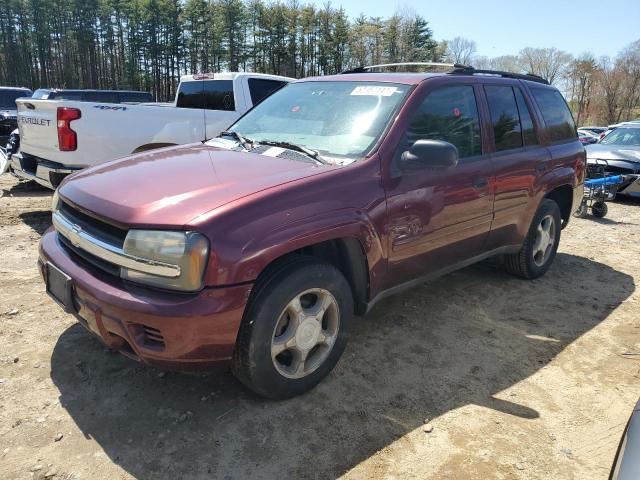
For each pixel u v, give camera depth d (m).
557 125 4.91
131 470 2.29
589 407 2.96
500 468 2.44
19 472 2.24
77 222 2.77
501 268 5.27
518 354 3.55
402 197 3.14
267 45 69.06
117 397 2.80
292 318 2.69
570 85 77.94
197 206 2.41
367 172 2.97
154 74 68.94
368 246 2.95
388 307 4.20
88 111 5.73
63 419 2.60
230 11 66.38
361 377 3.13
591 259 5.94
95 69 69.50
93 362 3.12
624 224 7.91
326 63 70.62
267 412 2.74
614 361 3.51
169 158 3.22
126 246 2.39
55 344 3.32
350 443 2.54
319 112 3.61
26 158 6.49
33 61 67.69
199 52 69.69
